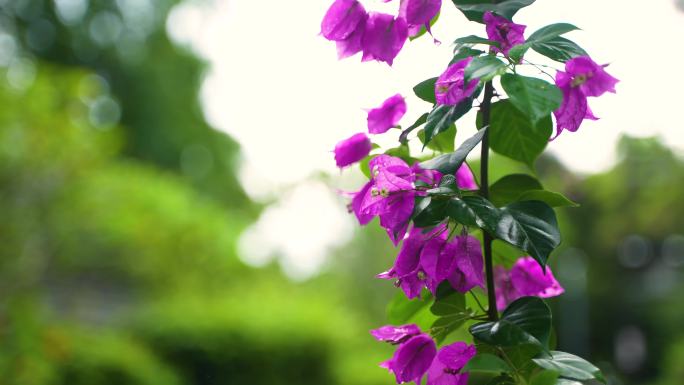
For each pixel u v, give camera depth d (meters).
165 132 24.89
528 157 1.86
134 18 24.47
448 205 1.48
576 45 1.50
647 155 16.94
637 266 29.59
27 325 7.78
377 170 1.58
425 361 1.63
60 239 9.87
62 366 8.08
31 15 22.95
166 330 9.62
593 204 22.42
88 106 9.78
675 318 22.22
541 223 1.45
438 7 1.58
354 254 19.83
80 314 11.38
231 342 9.55
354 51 1.69
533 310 1.47
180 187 12.66
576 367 1.45
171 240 11.80
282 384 9.68
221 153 27.45
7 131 9.09
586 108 1.50
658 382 18.20
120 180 10.64
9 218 9.07
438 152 1.81
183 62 25.83
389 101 1.82
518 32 1.52
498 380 1.56
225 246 12.64
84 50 23.62
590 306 26.16
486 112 1.61
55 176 9.49
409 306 1.85
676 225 17.91
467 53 1.49
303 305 10.31
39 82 9.15
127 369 8.47
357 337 11.09
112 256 11.76
